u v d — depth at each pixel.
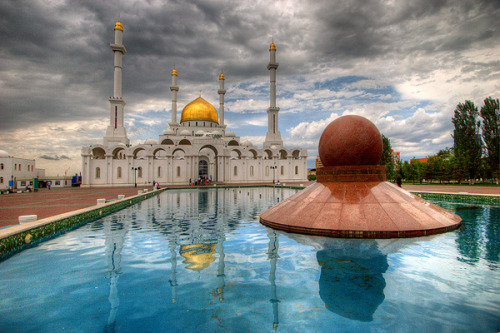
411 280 6.34
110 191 42.75
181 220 15.13
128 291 6.01
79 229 13.13
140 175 60.06
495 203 21.91
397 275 6.62
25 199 29.30
